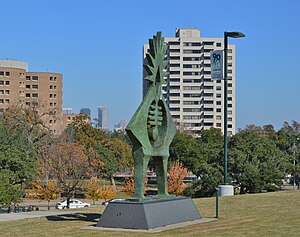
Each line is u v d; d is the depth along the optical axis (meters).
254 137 66.50
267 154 61.97
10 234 18.06
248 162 57.94
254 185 55.91
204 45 175.75
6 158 51.41
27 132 74.94
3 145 53.78
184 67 176.00
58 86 169.88
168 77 176.88
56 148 69.94
